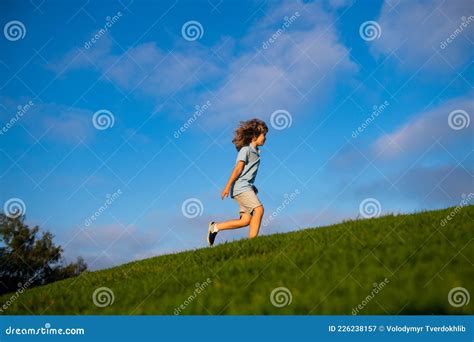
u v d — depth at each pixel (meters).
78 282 6.36
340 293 3.79
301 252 5.27
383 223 6.13
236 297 3.98
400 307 3.49
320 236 6.05
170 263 6.47
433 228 5.52
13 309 4.96
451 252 4.41
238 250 6.12
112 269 7.27
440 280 3.77
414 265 4.23
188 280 4.88
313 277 4.24
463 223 5.64
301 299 3.74
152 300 4.38
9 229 9.25
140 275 6.02
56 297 5.31
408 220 6.12
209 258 6.10
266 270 4.71
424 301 3.48
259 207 7.21
